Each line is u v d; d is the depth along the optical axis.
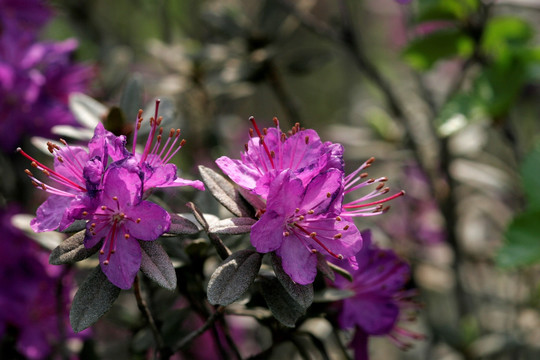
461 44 0.47
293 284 0.32
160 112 0.39
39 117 0.45
